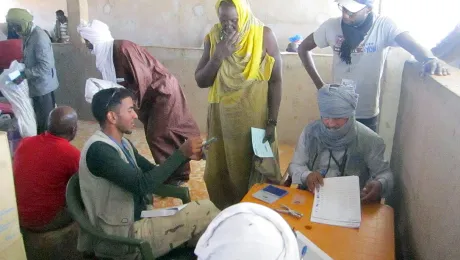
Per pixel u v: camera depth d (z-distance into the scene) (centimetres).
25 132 382
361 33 242
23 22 372
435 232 148
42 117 403
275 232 74
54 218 231
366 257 144
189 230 192
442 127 151
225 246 70
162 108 338
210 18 503
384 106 300
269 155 241
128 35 536
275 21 475
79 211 178
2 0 628
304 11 465
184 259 187
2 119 383
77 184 192
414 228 185
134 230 187
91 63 502
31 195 224
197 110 486
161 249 189
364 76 251
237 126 245
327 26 263
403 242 208
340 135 203
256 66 237
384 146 205
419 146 190
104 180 184
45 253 232
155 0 511
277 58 245
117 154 183
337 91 198
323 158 213
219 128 260
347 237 156
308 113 437
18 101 376
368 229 162
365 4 231
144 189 182
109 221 185
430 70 188
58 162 225
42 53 381
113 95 188
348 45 248
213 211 198
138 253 183
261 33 237
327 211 172
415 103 214
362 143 205
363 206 181
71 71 514
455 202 127
